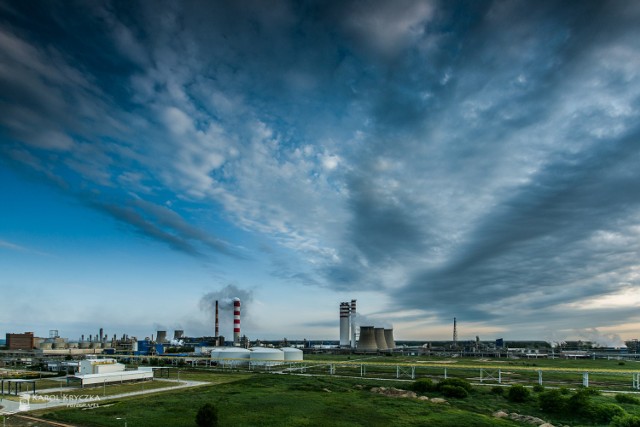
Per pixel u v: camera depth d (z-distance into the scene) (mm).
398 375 129000
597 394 90500
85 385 100125
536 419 69688
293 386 101188
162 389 97875
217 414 64938
